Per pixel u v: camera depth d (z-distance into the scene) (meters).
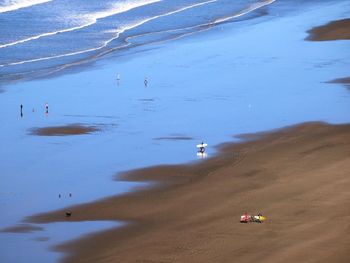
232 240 87.81
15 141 120.06
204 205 97.31
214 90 142.88
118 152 115.44
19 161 112.69
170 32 189.00
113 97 140.12
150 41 180.25
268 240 87.31
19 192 102.88
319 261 82.75
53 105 136.00
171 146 117.12
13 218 95.75
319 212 93.25
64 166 110.81
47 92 143.12
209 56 165.62
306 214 92.88
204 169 108.44
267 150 114.19
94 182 105.38
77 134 122.81
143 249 87.19
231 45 174.50
